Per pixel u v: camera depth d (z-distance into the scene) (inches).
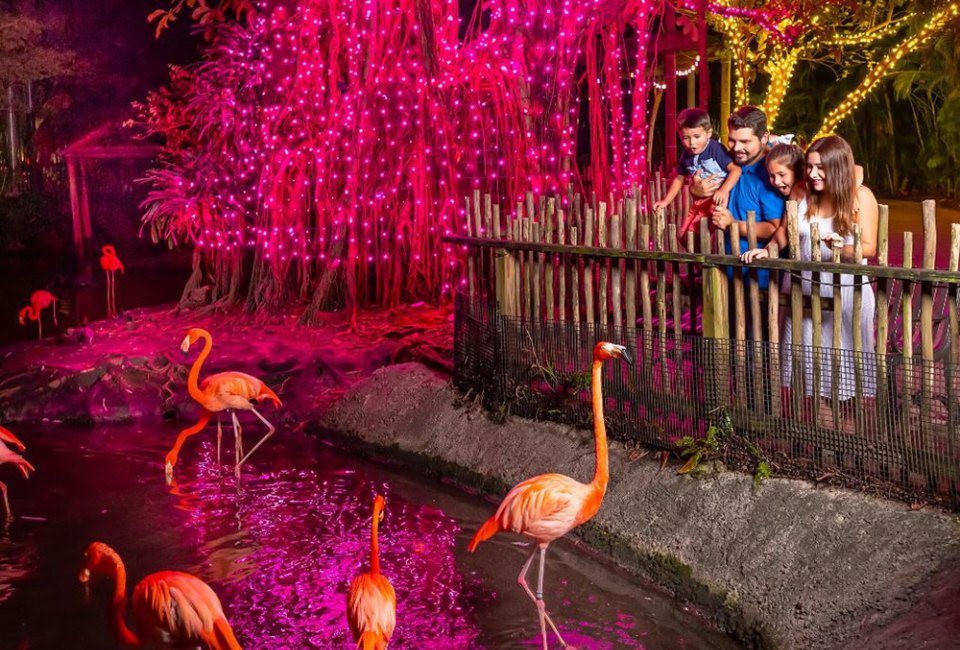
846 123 905.5
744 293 244.5
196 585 186.9
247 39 524.4
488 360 317.4
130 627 214.8
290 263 508.4
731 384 235.0
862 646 177.3
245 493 300.0
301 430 370.6
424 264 512.7
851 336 223.1
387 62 494.6
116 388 392.8
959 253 193.0
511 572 240.4
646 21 510.3
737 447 232.4
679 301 248.8
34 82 900.6
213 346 435.8
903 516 195.9
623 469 256.4
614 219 269.7
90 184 879.7
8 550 257.4
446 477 309.7
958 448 191.2
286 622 215.2
